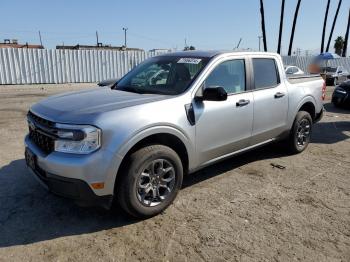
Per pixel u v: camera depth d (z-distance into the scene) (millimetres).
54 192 3420
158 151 3625
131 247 3217
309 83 6102
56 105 3752
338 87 11562
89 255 3094
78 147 3244
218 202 4117
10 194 4254
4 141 6590
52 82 20641
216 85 4363
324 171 5227
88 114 3354
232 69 4656
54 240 3322
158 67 4711
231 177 4906
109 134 3287
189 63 4441
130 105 3586
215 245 3242
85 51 21328
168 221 3676
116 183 3473
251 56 4977
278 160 5684
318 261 3033
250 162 5555
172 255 3098
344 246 3258
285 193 4402
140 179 3555
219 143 4387
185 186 4574
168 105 3785
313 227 3584
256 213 3857
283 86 5449
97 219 3711
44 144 3564
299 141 6008
